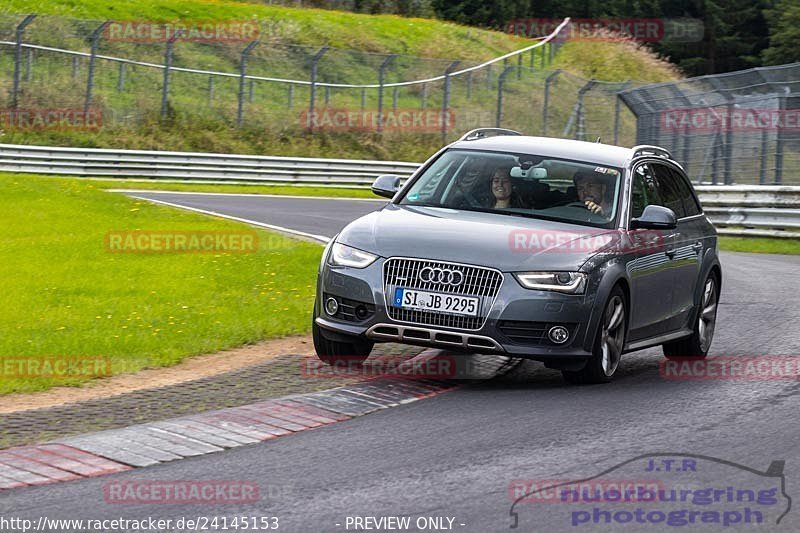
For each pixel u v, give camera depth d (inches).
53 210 2864.2
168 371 1228.5
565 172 1299.2
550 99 6712.6
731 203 3491.6
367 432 962.1
